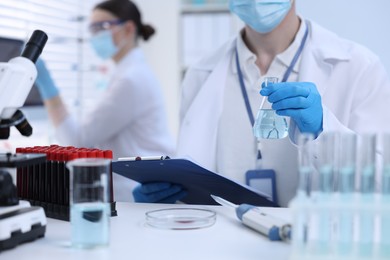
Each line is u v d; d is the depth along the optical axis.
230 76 1.51
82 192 0.79
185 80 1.63
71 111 2.42
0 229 0.74
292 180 1.36
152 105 2.17
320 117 1.17
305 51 1.43
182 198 1.26
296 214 0.63
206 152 1.46
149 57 2.93
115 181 1.85
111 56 2.34
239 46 1.50
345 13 2.24
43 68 2.07
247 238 0.81
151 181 1.23
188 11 2.88
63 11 2.42
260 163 1.39
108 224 0.79
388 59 2.21
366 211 0.62
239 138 1.43
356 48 1.45
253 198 1.13
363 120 1.36
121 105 2.10
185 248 0.76
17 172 1.01
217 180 1.03
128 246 0.77
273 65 1.44
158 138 2.20
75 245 0.77
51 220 0.95
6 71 0.84
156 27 2.91
